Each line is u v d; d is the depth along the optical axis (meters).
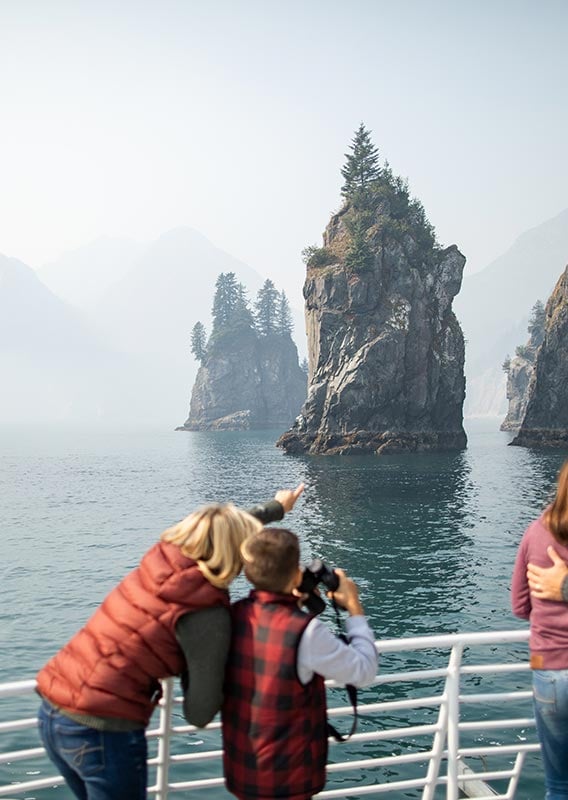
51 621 26.09
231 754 3.53
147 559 3.62
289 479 83.44
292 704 3.41
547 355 144.62
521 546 4.34
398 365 128.12
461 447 139.38
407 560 36.44
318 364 133.75
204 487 78.75
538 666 4.11
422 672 4.68
